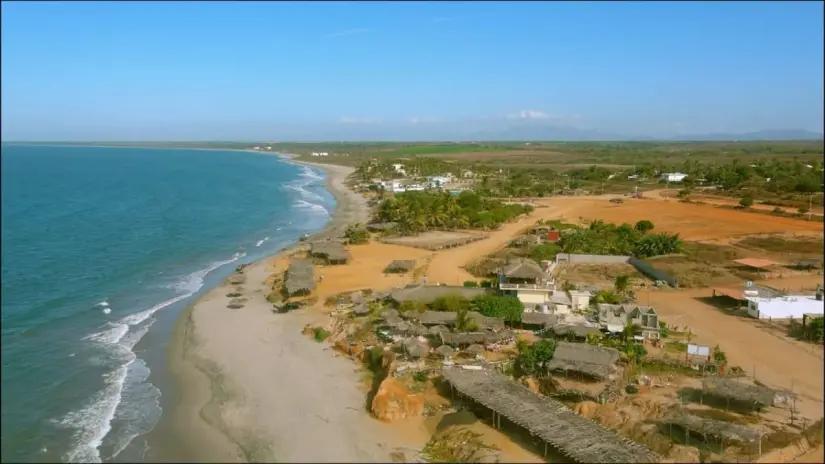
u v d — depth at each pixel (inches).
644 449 1753.2
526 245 4675.2
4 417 2069.4
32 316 3137.3
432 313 2854.3
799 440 1843.0
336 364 2576.3
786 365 2405.3
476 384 2164.1
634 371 2322.8
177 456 1883.6
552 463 1787.6
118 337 2883.9
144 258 4576.8
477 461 1804.9
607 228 5059.1
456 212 5669.3
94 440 1958.7
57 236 5378.9
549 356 2335.1
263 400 2252.7
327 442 1958.7
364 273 3991.1
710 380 2181.3
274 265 4293.8
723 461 1740.9
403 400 2130.9
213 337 2883.9
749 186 7824.8
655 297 3368.6
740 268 3909.9
